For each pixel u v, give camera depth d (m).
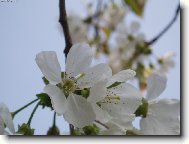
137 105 0.24
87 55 0.25
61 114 0.23
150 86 0.26
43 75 0.24
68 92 0.24
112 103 0.24
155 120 0.25
